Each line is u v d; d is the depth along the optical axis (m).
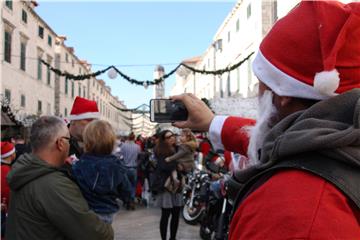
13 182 2.25
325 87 0.83
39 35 32.66
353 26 0.85
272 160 0.85
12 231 2.26
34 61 31.41
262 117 1.03
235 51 23.92
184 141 6.34
